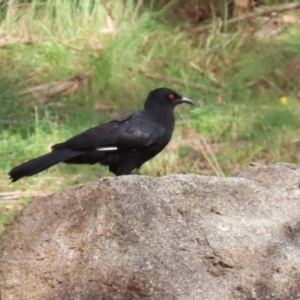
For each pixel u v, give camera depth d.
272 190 7.46
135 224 6.94
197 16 16.98
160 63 15.52
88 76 14.86
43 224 7.21
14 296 6.98
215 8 17.12
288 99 14.58
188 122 13.50
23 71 15.12
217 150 12.81
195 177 7.34
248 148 12.81
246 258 6.79
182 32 16.47
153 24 16.23
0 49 15.92
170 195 7.15
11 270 7.08
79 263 6.86
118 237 6.89
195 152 12.62
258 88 14.90
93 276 6.75
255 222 7.10
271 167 7.79
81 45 15.84
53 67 15.18
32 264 7.04
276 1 17.59
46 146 12.46
